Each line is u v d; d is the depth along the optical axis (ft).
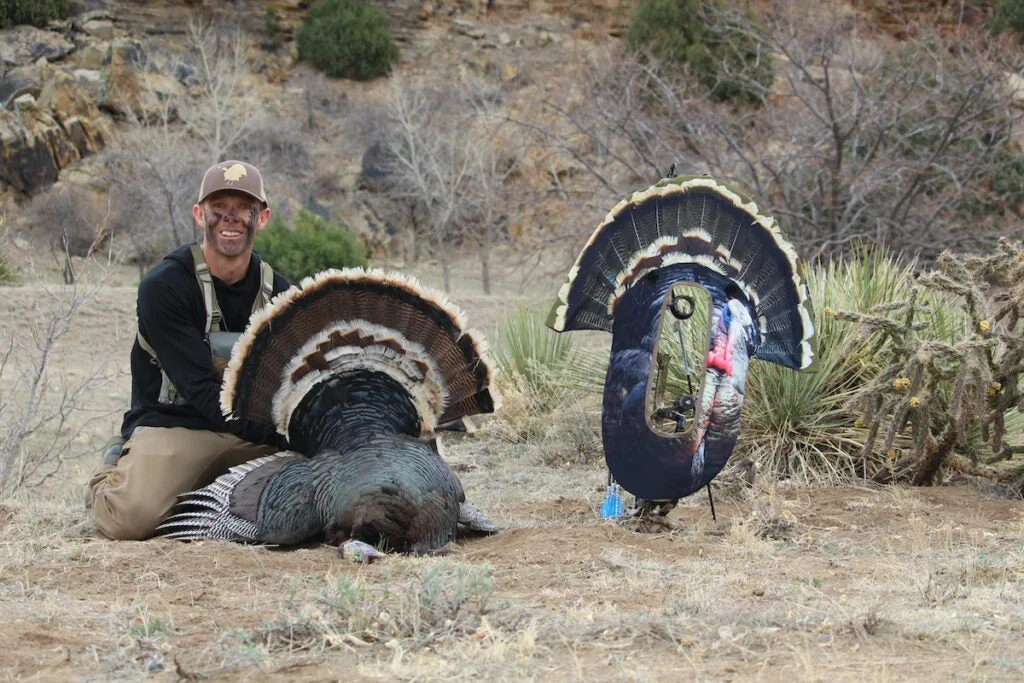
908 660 13.43
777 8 75.66
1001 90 62.90
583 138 75.56
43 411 39.65
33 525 22.48
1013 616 15.23
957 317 29.94
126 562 18.57
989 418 24.82
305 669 13.26
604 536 20.03
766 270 19.52
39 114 120.78
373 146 132.46
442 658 13.56
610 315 19.81
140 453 21.22
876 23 92.27
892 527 21.80
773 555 19.35
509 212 74.54
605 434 19.49
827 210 57.88
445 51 157.17
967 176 60.44
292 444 20.68
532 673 12.96
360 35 151.12
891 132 60.49
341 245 98.48
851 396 28.48
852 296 30.19
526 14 161.07
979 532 21.21
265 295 21.91
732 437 19.13
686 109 67.97
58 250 102.42
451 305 20.04
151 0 152.76
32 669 13.35
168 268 21.30
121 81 130.82
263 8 157.58
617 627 14.44
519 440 35.40
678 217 19.51
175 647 14.07
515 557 18.80
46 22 146.72
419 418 20.53
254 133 131.44
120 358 62.75
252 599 16.31
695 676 12.77
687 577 17.28
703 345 29.19
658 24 94.12
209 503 20.57
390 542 18.63
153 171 110.11
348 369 20.30
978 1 97.71
